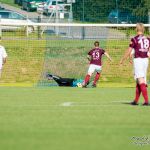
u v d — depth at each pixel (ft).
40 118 119.14
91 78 252.42
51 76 223.92
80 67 268.82
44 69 266.16
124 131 103.35
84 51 280.92
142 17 356.18
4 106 142.10
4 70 262.88
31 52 279.69
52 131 102.68
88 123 112.27
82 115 124.26
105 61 269.44
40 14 416.67
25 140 94.07
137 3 357.82
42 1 497.46
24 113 127.54
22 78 258.37
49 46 284.82
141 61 141.49
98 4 367.25
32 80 256.32
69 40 300.40
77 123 112.16
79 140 94.27
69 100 158.92
